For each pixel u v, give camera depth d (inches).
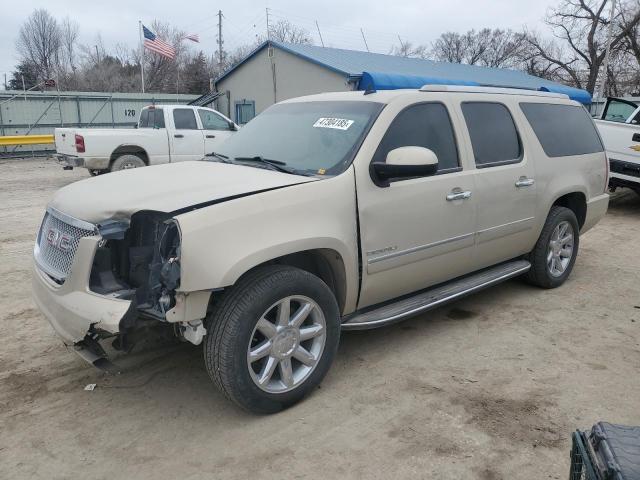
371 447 117.6
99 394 138.6
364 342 168.7
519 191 185.9
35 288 137.3
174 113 507.5
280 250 121.4
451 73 908.0
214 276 111.3
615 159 385.7
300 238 124.9
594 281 231.0
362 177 140.6
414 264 155.6
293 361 135.2
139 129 486.3
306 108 172.6
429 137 159.9
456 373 149.6
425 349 163.9
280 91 853.8
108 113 979.9
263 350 122.9
